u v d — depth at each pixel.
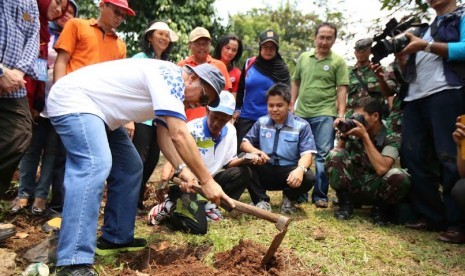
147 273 2.86
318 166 4.95
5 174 2.93
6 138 2.85
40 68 3.52
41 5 3.52
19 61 2.91
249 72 5.20
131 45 10.11
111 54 3.81
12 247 3.13
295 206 4.74
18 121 2.92
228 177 4.11
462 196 3.39
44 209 3.97
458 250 3.45
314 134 5.07
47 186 4.00
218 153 4.10
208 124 3.96
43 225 3.58
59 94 2.71
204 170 2.59
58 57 3.57
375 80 5.19
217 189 2.62
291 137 4.46
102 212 4.22
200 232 3.52
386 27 4.04
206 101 2.75
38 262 2.83
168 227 3.77
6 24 2.88
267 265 2.94
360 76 5.33
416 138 3.99
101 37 3.73
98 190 2.54
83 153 2.59
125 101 2.71
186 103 2.79
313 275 2.88
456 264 3.18
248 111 5.18
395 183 4.02
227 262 2.98
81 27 3.62
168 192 3.81
